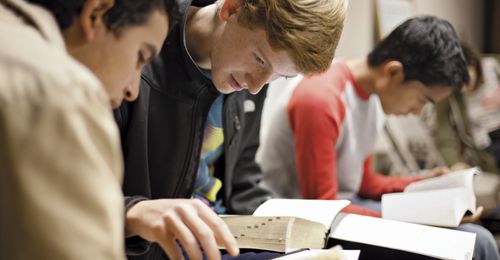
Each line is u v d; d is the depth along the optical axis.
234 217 1.06
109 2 0.63
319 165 1.53
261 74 1.03
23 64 0.50
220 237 0.79
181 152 1.17
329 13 0.95
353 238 1.07
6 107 0.48
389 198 1.40
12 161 0.48
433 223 1.26
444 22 1.57
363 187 1.85
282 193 1.70
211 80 1.15
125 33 0.65
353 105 1.65
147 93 1.12
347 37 2.68
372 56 1.64
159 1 0.67
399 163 2.79
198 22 1.15
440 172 1.82
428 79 1.53
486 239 1.24
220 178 1.35
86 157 0.49
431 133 2.96
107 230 0.50
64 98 0.49
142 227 0.83
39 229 0.48
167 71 1.13
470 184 1.37
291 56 0.96
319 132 1.54
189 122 1.16
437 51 1.50
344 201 1.15
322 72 1.00
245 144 1.44
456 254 1.01
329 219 1.07
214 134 1.26
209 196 1.29
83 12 0.64
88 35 0.65
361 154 1.75
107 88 0.69
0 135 0.48
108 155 0.52
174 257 0.80
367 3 2.79
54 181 0.48
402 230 1.10
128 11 0.64
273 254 1.03
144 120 1.11
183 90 1.14
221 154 1.32
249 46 1.01
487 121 2.97
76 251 0.48
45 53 0.52
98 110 0.52
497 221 2.52
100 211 0.50
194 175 1.21
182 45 1.11
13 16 0.58
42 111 0.48
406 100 1.60
